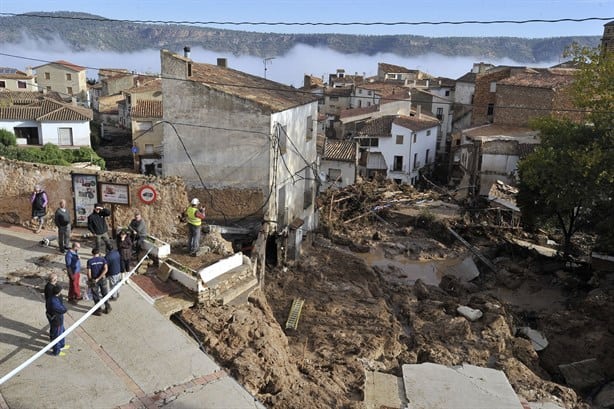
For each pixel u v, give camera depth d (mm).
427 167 66562
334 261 29000
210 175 25000
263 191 24516
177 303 15547
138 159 61656
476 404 14789
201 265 17328
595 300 24562
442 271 31859
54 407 11180
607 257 31266
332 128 76312
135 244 17688
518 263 33062
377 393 15039
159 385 12195
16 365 12336
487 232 38125
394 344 18906
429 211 42188
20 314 14344
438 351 18438
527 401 15680
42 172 19766
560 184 30062
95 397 11586
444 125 75188
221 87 24484
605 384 19406
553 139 31766
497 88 53469
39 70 98812
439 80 89500
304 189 31984
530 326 24891
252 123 23938
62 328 12953
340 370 16047
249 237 24656
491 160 46125
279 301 22469
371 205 42969
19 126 60500
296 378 14398
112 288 15172
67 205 19844
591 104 30656
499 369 17750
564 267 32312
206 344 14195
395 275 30516
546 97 51312
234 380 12680
